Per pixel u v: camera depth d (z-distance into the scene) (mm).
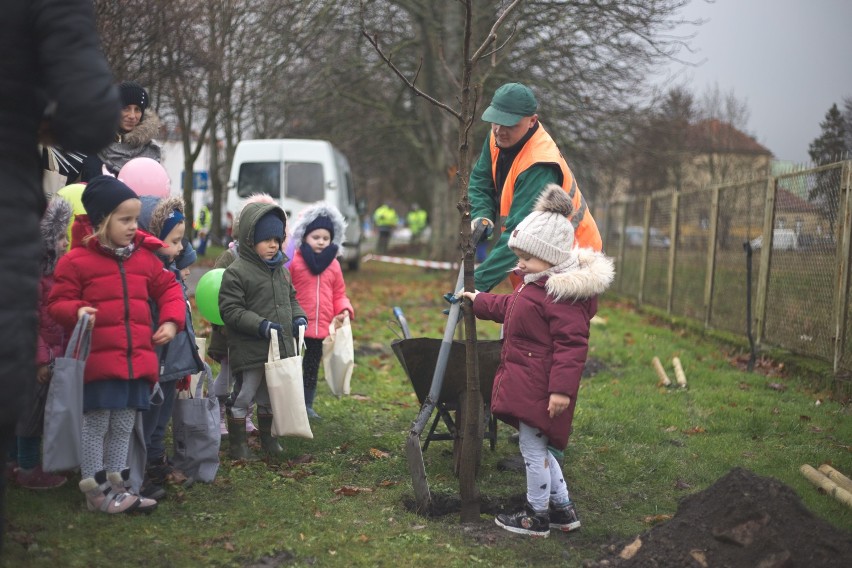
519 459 5031
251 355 4781
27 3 2621
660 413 6324
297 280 5781
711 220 10750
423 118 21516
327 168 16734
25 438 4039
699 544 3260
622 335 10430
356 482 4594
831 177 7586
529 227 3805
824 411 6484
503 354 3906
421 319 11695
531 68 17172
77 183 4664
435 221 22094
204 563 3402
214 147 22688
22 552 3320
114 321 3754
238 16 13836
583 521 4086
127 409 3848
